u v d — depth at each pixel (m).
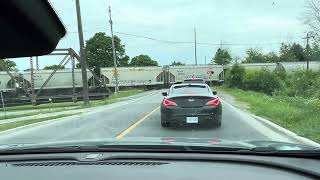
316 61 68.81
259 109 25.88
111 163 3.13
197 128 17.16
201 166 3.01
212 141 3.87
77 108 35.56
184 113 16.75
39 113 31.22
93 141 3.98
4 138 16.89
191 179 2.75
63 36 2.35
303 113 19.83
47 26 2.24
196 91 17.34
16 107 47.19
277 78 60.16
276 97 39.62
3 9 2.09
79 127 19.66
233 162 3.13
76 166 3.09
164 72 72.50
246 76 63.72
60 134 17.41
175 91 17.50
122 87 70.56
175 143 3.65
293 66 70.56
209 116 16.77
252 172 2.90
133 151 3.49
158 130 16.73
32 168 3.08
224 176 2.81
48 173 2.94
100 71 68.88
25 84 56.56
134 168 2.98
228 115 22.95
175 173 2.86
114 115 25.05
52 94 58.75
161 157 3.25
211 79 73.88
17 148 3.67
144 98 45.66
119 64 121.62
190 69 73.50
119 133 16.30
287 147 3.48
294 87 47.66
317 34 56.25
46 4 2.20
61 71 59.44
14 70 56.41
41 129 19.78
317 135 14.38
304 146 3.62
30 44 2.28
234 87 65.69
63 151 3.56
